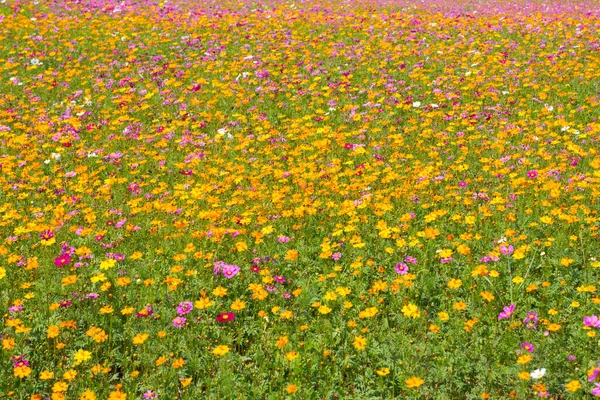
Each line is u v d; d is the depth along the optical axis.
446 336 5.42
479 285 6.06
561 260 6.06
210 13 23.00
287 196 8.95
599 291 5.90
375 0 27.16
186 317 5.89
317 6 24.59
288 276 6.69
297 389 4.79
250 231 7.73
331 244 7.45
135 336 5.56
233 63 16.25
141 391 5.00
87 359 4.93
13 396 4.83
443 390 4.82
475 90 13.64
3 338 5.41
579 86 13.48
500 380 4.79
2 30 19.22
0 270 6.00
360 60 16.23
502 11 23.59
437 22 20.17
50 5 23.45
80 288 6.42
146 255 7.30
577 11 23.12
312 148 10.46
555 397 4.69
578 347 5.10
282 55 17.30
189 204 8.85
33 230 7.62
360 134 11.61
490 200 8.07
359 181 9.04
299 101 13.82
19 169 10.58
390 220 7.96
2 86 15.33
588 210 7.11
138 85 15.16
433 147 10.55
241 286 6.49
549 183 7.91
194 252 7.19
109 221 8.03
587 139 10.63
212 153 11.24
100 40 18.81
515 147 10.30
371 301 6.00
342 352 5.33
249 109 13.29
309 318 5.93
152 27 20.23
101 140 12.18
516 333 5.38
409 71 15.52
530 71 14.09
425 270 6.53
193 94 14.45
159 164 10.55
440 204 8.29
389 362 5.11
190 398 4.92
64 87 15.17
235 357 5.37
